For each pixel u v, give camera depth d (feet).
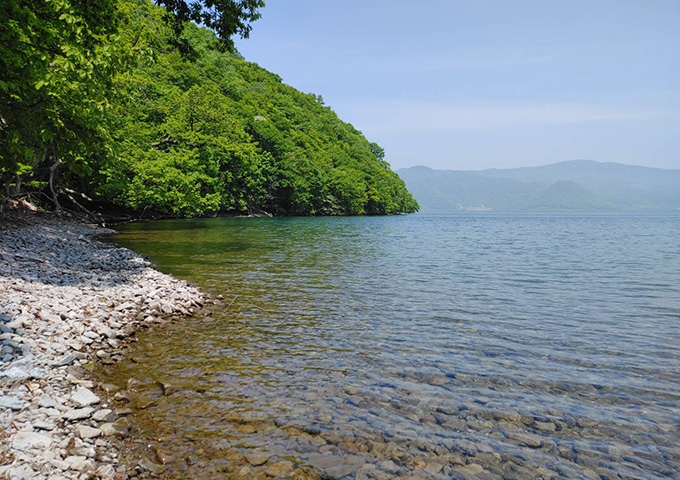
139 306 36.17
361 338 31.12
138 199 141.59
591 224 312.50
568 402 21.06
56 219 107.86
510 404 20.75
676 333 33.24
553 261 81.76
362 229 176.45
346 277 58.34
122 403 19.62
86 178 128.77
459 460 16.02
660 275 64.54
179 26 53.11
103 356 25.13
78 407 18.42
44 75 34.50
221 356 26.66
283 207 294.05
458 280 57.67
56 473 13.50
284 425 18.25
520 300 45.34
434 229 199.31
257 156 250.78
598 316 38.63
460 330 33.60
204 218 204.33
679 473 15.44
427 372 24.71
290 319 36.11
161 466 14.98
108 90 44.06
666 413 19.99
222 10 52.16
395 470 15.34
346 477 14.82
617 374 24.72
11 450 14.12
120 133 123.03
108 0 48.96
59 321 27.96
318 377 23.67
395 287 51.78
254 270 61.41
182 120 197.77
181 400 20.34
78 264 52.21
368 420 18.90
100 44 43.98
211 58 328.70
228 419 18.63
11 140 35.65
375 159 487.61
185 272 57.88
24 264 44.32
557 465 15.83
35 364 21.71
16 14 35.63
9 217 82.23
